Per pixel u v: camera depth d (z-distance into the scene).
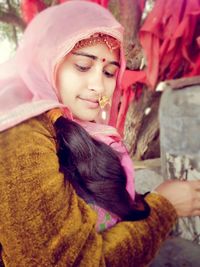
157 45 2.20
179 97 1.59
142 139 2.85
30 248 0.61
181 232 1.60
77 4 0.80
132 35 2.39
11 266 0.62
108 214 0.83
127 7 2.37
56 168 0.67
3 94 0.77
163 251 1.46
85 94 0.82
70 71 0.81
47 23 0.80
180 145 1.60
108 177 0.82
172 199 0.85
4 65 0.84
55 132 0.77
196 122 1.53
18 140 0.66
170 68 2.35
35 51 0.81
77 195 0.76
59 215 0.63
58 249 0.61
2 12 2.67
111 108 1.05
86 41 0.79
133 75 2.38
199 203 0.86
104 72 0.85
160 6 2.13
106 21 0.80
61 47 0.77
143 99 2.74
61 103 0.83
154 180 2.18
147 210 0.80
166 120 1.66
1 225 0.62
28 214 0.61
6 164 0.64
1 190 0.62
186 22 2.11
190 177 1.58
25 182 0.62
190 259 1.40
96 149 0.82
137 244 0.73
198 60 2.25
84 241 0.64
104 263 0.66
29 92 0.81
